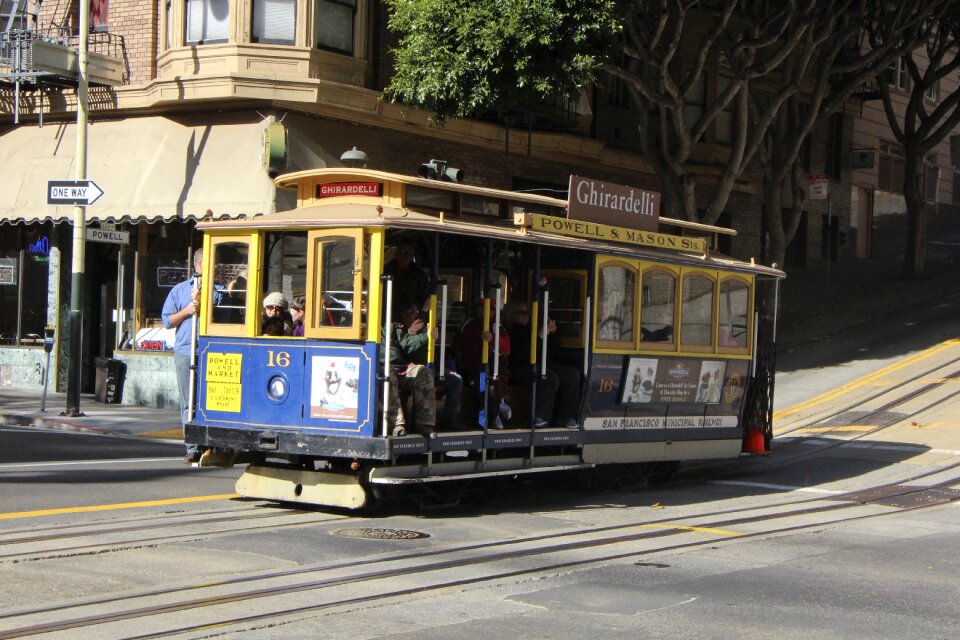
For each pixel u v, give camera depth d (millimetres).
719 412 14336
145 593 7188
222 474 12961
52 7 22156
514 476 12406
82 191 17531
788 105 27250
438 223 10180
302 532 9547
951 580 8680
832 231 39625
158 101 20141
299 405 10359
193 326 11188
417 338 10234
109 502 10586
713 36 21328
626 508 12008
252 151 19641
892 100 43219
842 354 25375
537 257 11492
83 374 21859
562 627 6812
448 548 9086
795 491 13914
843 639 6777
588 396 12188
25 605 6793
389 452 9773
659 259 12977
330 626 6637
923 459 16188
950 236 45312
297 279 10602
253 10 19875
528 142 23734
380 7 21422
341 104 20359
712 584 8242
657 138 28781
